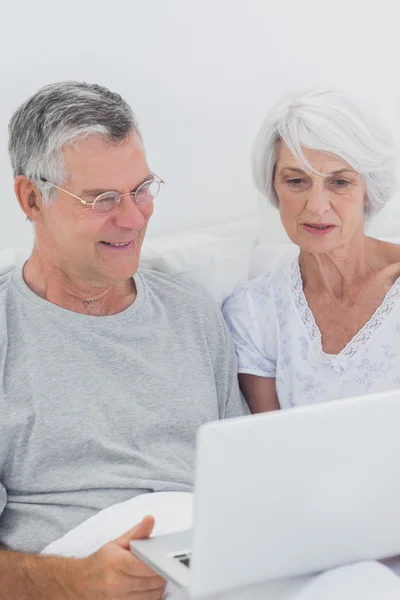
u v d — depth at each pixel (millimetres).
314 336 2242
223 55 2549
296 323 2262
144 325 2148
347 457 1503
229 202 2627
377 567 1584
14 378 1998
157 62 2469
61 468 1999
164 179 2523
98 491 1983
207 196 2588
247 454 1430
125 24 2412
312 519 1514
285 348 2275
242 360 2311
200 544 1444
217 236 2529
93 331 2090
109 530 1851
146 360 2115
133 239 2074
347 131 2111
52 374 2016
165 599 1751
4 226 2336
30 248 2309
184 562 1549
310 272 2268
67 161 2016
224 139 2594
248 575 1503
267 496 1462
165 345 2148
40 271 2113
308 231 2205
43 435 1975
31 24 2297
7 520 1995
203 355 2184
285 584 1638
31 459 1978
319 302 2256
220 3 2518
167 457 2068
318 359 2232
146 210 2104
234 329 2334
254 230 2600
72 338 2062
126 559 1638
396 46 2771
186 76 2512
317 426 1468
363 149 2127
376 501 1562
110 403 2047
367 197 2230
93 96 2039
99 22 2377
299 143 2131
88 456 2008
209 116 2564
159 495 1969
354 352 2199
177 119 2520
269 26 2596
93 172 2020
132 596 1694
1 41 2270
